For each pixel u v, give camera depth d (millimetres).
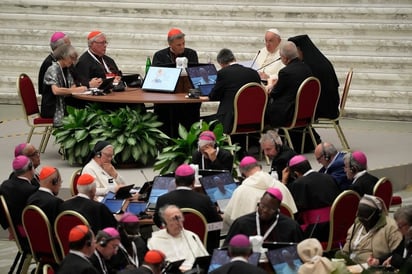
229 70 28359
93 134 28422
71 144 28453
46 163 29016
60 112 29344
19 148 23547
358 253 19969
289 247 17969
